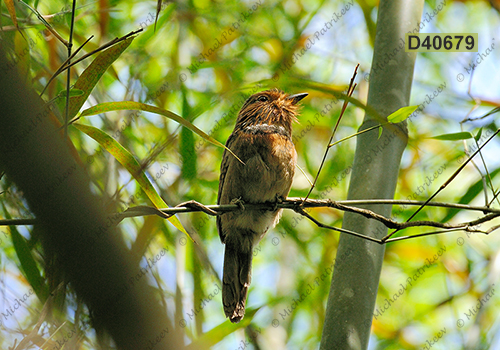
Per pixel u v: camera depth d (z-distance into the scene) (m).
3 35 6.80
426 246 12.22
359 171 7.89
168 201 9.84
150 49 11.84
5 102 4.68
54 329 6.85
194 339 9.25
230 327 9.34
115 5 10.75
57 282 6.43
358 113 12.54
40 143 4.82
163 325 6.10
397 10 8.64
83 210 4.99
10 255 8.86
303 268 11.96
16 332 7.25
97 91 10.12
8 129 4.70
